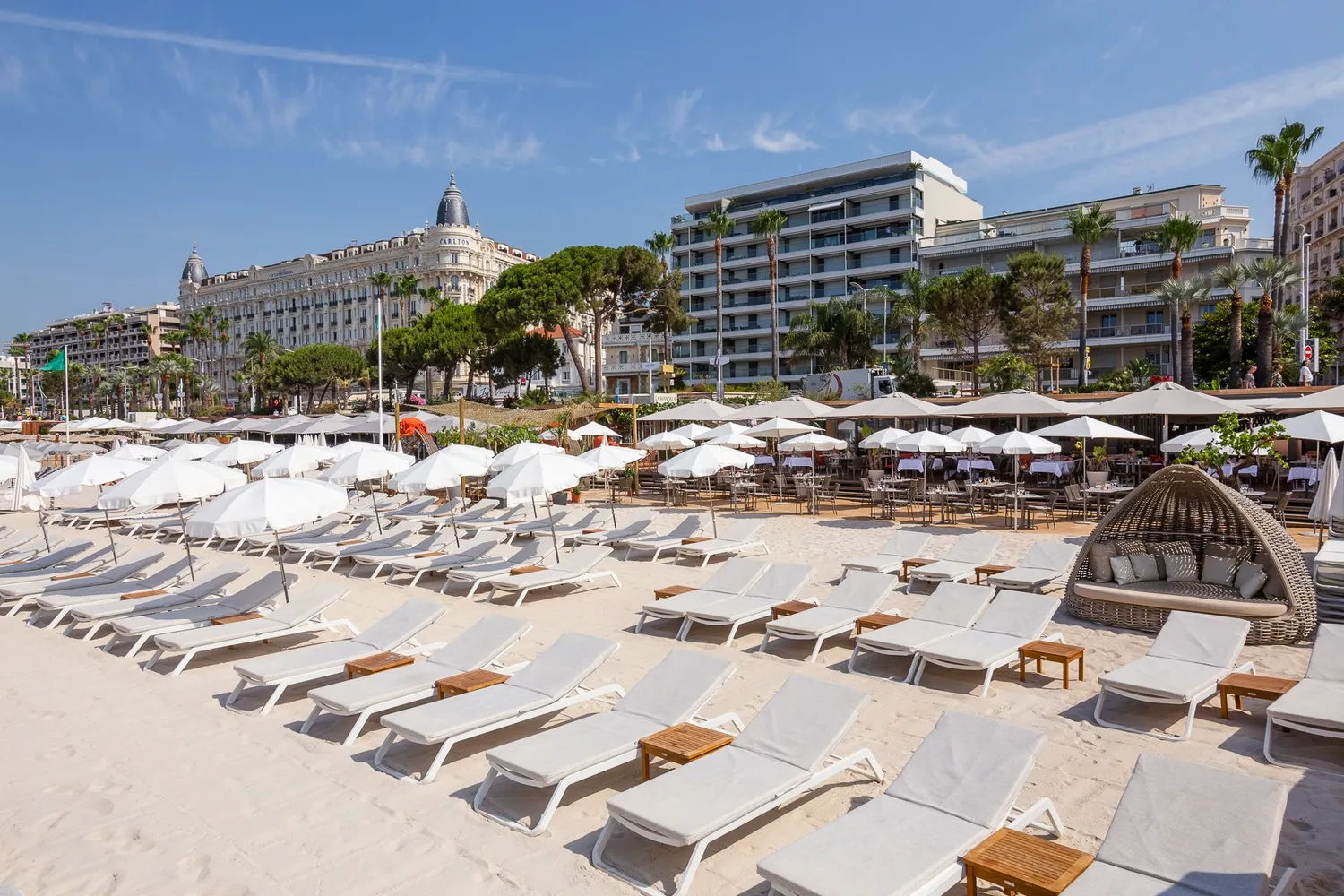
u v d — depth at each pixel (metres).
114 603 9.15
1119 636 7.77
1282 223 34.09
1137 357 50.00
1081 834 4.19
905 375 35.53
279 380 64.31
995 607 7.35
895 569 10.35
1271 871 3.10
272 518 7.57
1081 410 15.74
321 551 12.99
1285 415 19.41
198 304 122.56
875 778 4.91
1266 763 5.00
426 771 5.20
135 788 5.09
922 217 63.53
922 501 16.50
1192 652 6.15
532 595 10.47
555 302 41.06
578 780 4.49
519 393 62.56
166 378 89.19
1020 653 6.61
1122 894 3.11
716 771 4.38
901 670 7.07
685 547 12.20
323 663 6.68
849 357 45.72
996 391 34.09
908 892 3.20
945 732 4.32
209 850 4.27
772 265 54.34
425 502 17.92
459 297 92.12
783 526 15.85
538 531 14.55
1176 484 8.32
